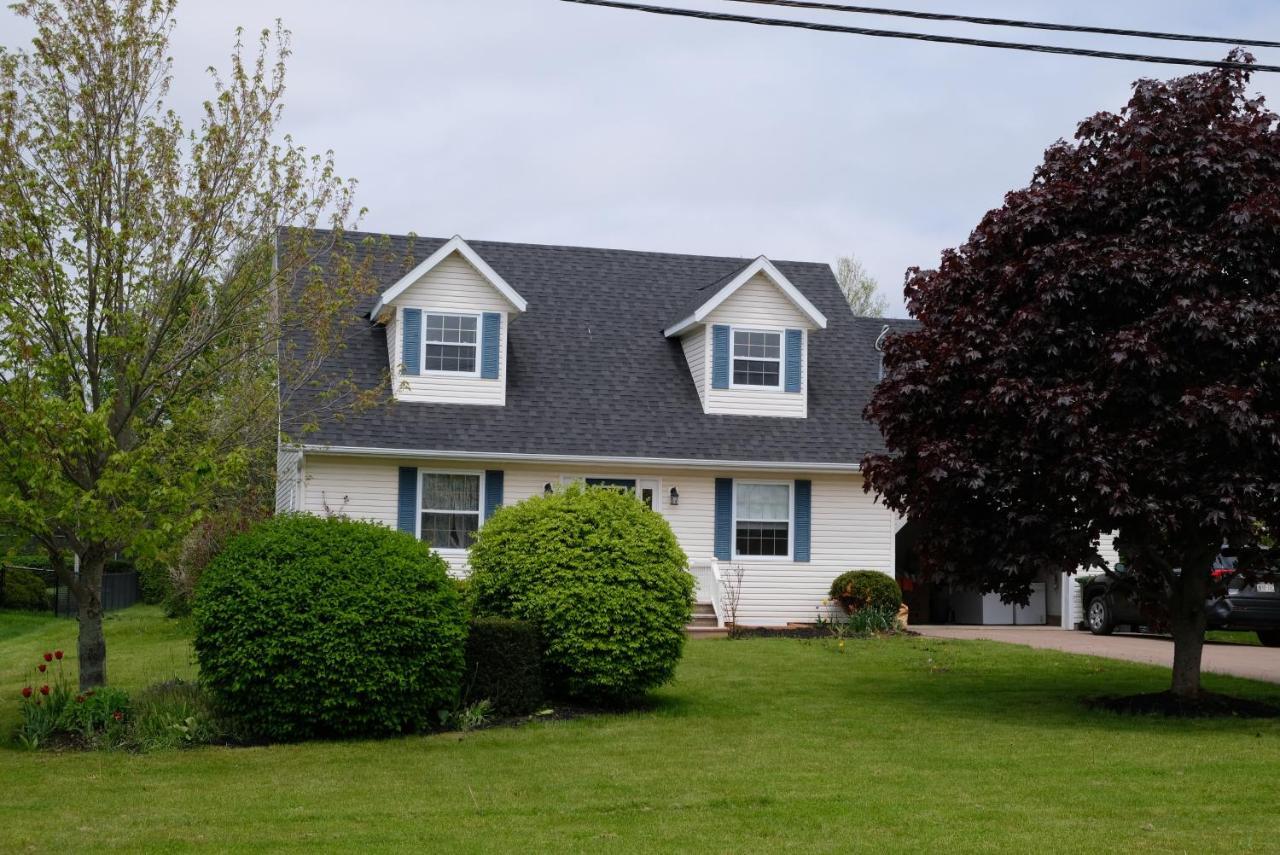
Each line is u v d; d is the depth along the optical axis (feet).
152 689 46.88
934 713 47.39
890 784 34.12
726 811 30.94
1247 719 46.21
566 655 46.96
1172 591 49.85
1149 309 45.60
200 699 43.70
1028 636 81.20
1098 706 49.06
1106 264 44.19
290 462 79.71
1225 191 45.37
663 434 81.82
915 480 48.80
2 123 43.93
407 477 77.25
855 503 85.20
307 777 35.37
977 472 44.65
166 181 46.62
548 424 80.12
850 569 84.48
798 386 86.17
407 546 43.93
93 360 46.14
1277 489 41.78
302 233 51.37
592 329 88.74
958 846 27.43
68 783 34.60
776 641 74.54
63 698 42.63
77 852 26.86
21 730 41.78
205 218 47.06
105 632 82.48
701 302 86.33
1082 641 77.20
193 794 33.06
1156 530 46.93
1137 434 42.60
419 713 42.65
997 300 47.85
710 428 83.30
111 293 46.09
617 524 48.60
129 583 122.31
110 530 42.19
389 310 79.92
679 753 38.93
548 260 94.07
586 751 39.34
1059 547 46.03
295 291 62.75
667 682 52.06
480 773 35.83
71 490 41.73
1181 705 47.80
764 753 38.91
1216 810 30.91
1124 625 85.15
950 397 48.01
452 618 43.27
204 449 44.96
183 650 66.28
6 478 42.16
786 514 84.02
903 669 61.11
